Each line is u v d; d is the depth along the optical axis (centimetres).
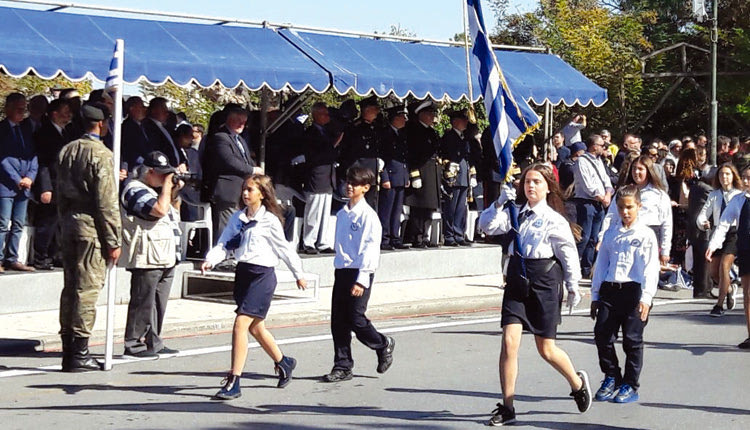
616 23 2973
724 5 3372
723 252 1269
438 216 1565
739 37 3017
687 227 1498
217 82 1253
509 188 742
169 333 1087
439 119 1983
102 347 1024
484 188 1662
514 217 738
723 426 761
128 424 741
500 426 747
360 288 870
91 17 1250
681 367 970
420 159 1522
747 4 3325
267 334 848
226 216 1296
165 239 955
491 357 1005
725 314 1298
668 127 3362
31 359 963
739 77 3050
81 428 730
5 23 1171
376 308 1263
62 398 816
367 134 1462
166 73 1216
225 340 1077
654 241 826
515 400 834
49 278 1182
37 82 1786
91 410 780
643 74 2828
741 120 3173
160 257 952
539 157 1605
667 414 794
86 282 903
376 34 1505
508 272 741
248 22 1381
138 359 963
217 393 819
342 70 1361
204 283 1303
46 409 782
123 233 946
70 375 898
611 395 838
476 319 1254
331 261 1420
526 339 1100
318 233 1436
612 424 761
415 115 1527
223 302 1261
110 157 894
